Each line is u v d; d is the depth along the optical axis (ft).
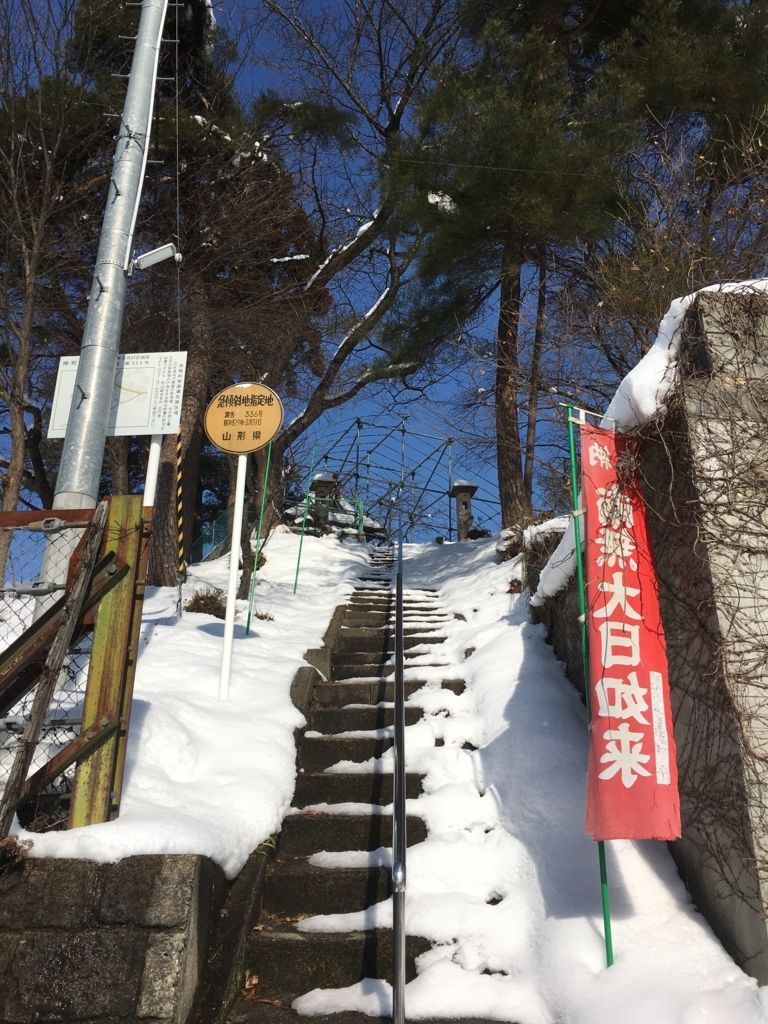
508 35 31.01
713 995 8.47
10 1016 8.57
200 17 40.24
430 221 30.45
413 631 22.63
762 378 11.19
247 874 11.27
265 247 43.70
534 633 18.29
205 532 48.01
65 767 10.28
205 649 18.24
